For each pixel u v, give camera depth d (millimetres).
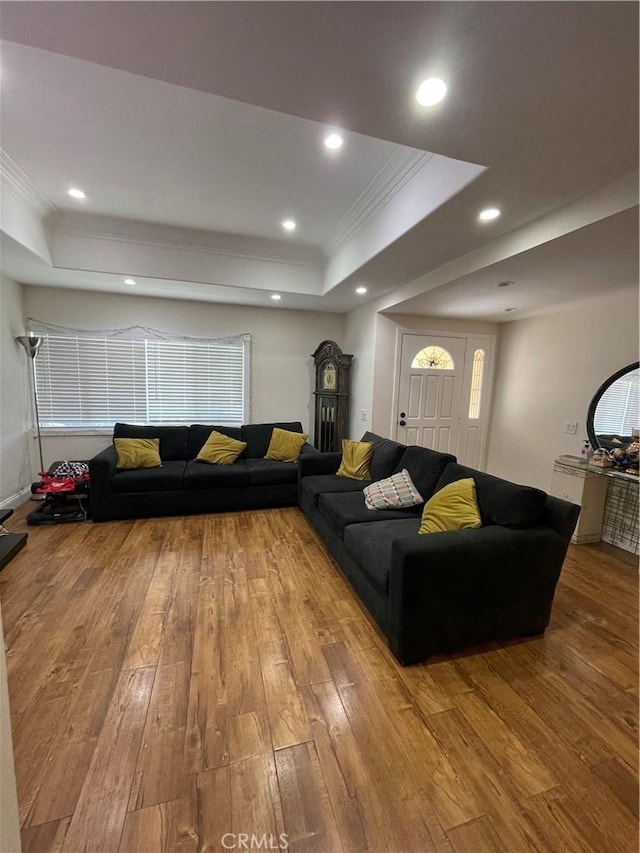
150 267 3574
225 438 4316
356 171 2396
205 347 4766
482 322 4703
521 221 2188
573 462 3449
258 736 1423
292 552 2945
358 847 1095
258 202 2854
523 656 1894
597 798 1235
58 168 2443
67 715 1486
